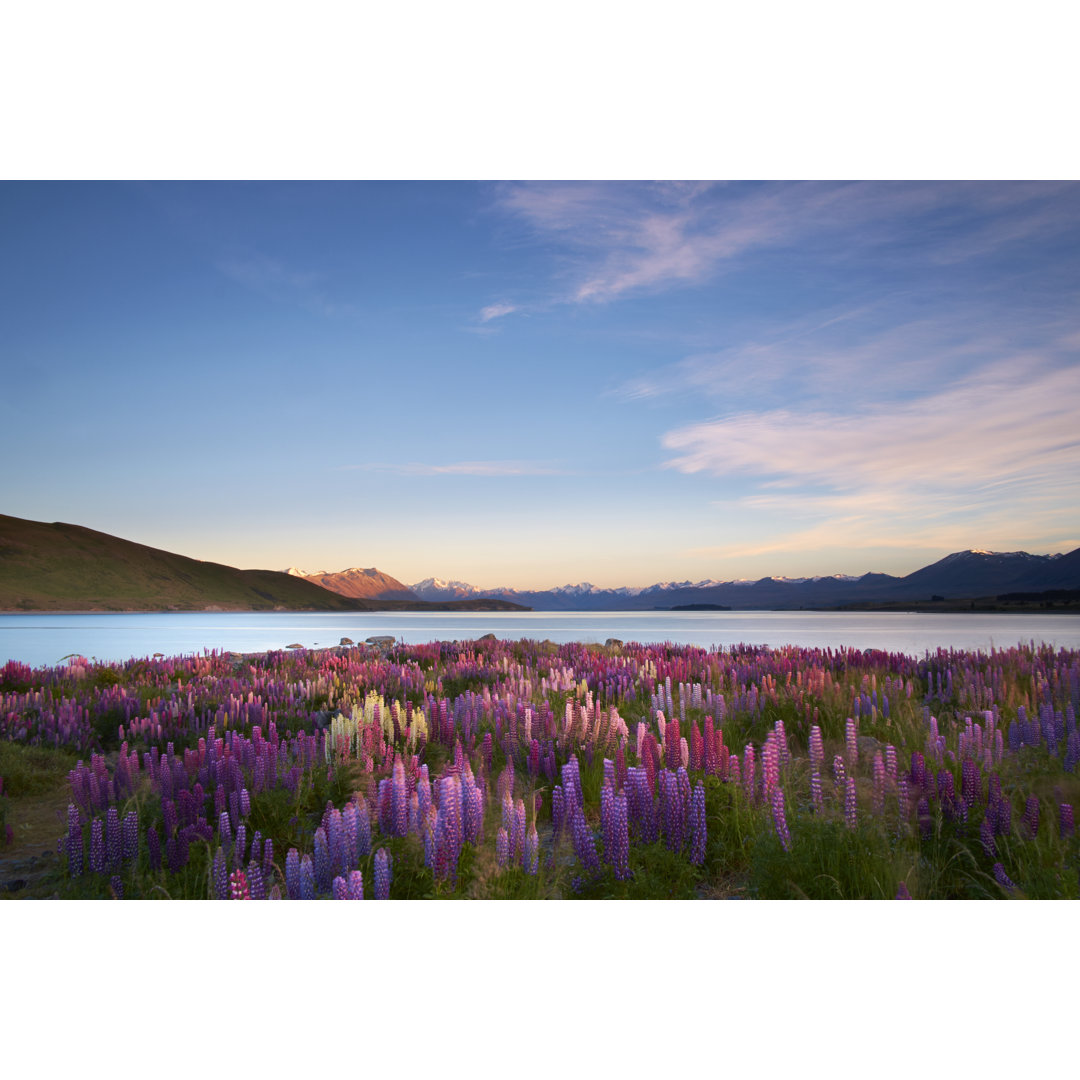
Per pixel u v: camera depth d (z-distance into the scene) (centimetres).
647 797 448
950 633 5188
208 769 601
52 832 610
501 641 2084
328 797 582
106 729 1005
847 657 1212
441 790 421
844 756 641
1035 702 783
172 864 445
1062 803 487
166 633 7888
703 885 426
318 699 1130
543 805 565
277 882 420
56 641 5669
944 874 412
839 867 399
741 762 533
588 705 706
